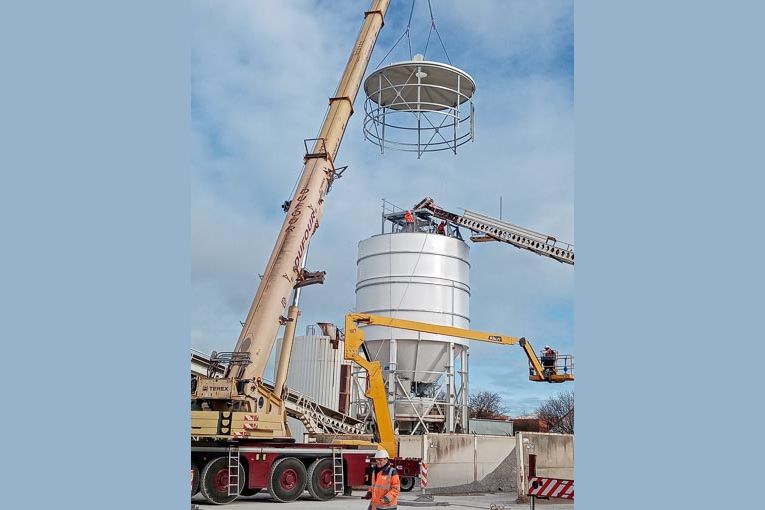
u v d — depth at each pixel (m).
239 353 23.80
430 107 38.06
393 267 41.75
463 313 42.50
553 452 31.62
